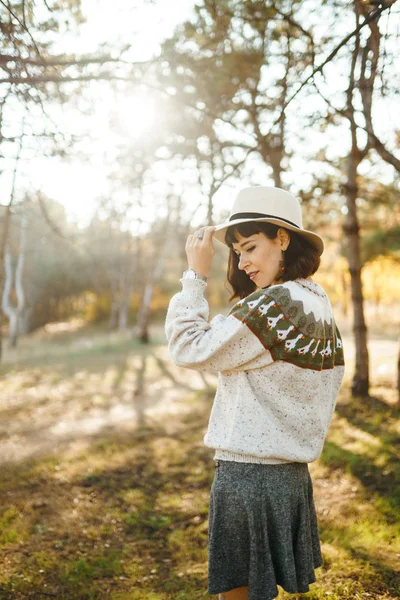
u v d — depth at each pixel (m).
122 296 26.95
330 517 3.37
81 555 3.08
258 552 1.48
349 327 20.86
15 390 10.51
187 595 2.55
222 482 1.52
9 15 2.52
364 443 4.98
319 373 1.49
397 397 6.91
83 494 4.21
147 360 15.18
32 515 3.71
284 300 1.44
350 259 7.28
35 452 5.70
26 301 29.88
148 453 5.42
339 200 7.62
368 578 2.48
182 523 3.57
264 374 1.46
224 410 1.55
